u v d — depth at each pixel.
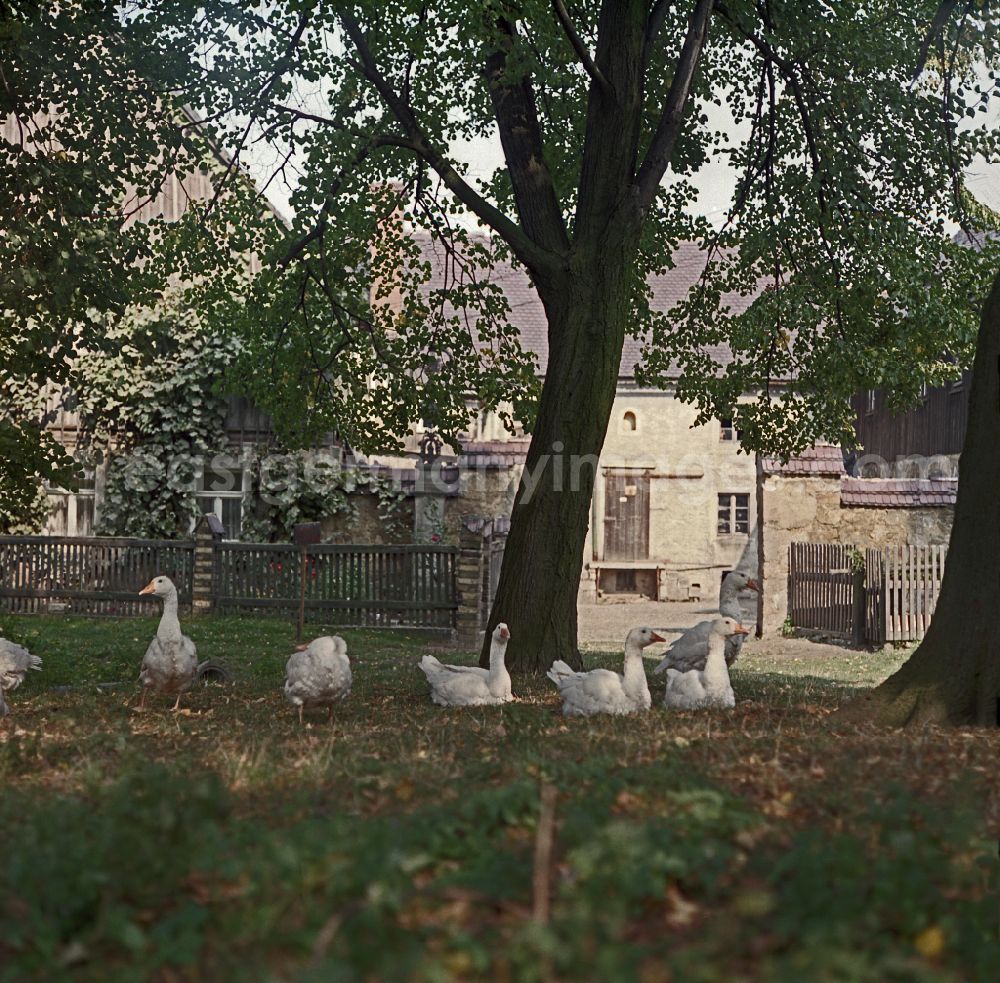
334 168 16.33
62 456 15.89
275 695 13.38
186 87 14.84
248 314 18.81
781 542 24.30
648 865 4.07
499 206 18.55
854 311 18.20
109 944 3.84
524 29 14.75
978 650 8.98
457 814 5.12
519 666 13.98
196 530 23.73
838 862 4.16
